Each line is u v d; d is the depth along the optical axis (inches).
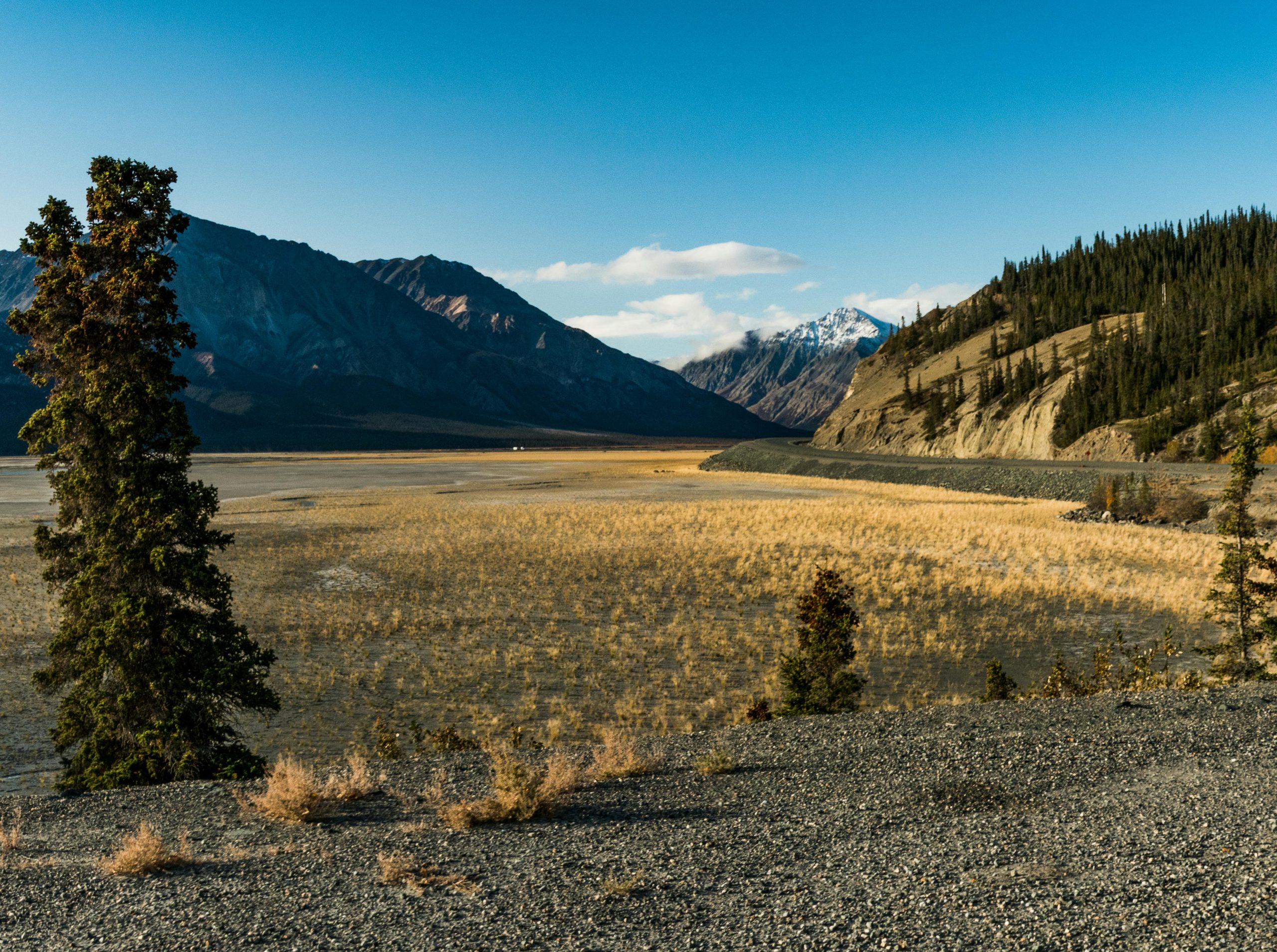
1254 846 295.6
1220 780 380.5
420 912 268.4
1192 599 1384.1
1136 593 1441.9
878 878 284.5
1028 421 4670.3
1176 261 6574.8
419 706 885.8
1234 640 828.6
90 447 645.9
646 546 1927.9
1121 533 2108.8
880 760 447.2
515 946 241.9
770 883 284.8
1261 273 4724.4
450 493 3631.9
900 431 5831.7
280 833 366.3
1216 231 6683.1
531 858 318.0
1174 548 1861.5
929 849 311.0
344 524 2386.8
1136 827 323.3
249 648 678.5
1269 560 812.0
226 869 317.7
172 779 597.6
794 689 727.1
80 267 634.8
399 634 1182.3
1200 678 719.1
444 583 1525.6
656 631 1206.9
